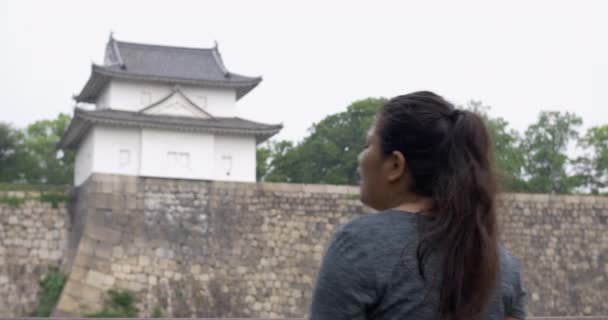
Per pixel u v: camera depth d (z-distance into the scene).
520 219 36.41
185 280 32.81
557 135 56.44
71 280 31.20
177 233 33.41
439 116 3.07
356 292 2.81
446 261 2.84
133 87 41.62
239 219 34.22
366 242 2.86
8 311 32.09
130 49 43.53
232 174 41.66
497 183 3.03
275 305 33.41
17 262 32.84
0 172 57.72
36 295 32.59
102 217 32.66
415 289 2.81
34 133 65.56
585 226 36.91
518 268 3.17
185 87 42.53
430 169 3.04
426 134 3.05
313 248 34.41
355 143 58.50
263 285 33.56
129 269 32.25
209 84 42.34
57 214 33.91
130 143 40.09
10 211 33.25
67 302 30.73
